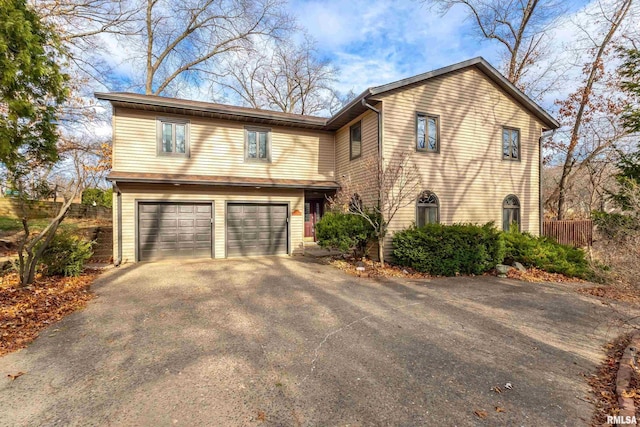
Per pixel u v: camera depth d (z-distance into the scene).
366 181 10.60
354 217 9.73
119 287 6.95
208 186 11.05
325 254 11.45
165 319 4.95
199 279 7.80
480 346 4.09
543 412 2.69
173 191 10.60
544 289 7.48
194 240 10.92
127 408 2.69
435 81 10.71
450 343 4.16
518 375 3.33
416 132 10.37
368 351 3.88
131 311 5.32
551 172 21.30
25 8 5.61
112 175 9.43
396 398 2.86
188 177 10.38
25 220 6.48
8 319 4.73
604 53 14.56
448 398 2.87
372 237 9.86
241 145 11.62
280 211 12.14
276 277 8.12
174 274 8.37
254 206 11.76
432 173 10.59
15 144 5.58
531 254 9.73
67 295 6.12
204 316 5.10
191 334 4.35
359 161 11.12
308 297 6.32
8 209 12.58
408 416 2.60
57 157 6.49
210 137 11.18
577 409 2.74
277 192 12.05
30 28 5.42
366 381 3.16
